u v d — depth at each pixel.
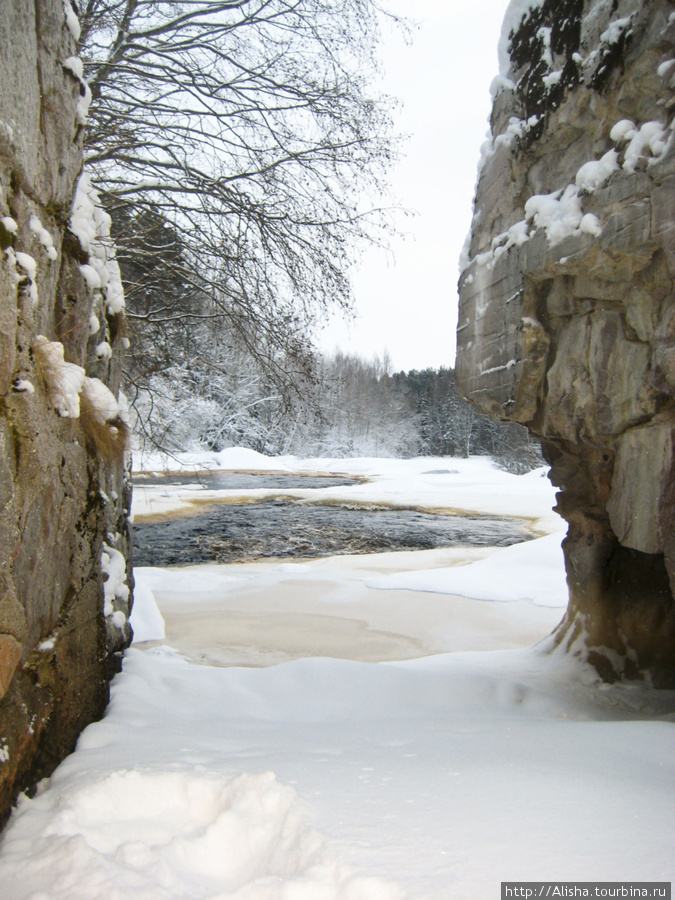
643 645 6.13
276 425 11.48
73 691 3.54
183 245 8.92
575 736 3.56
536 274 5.60
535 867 1.84
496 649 7.91
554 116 5.50
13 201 3.03
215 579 11.90
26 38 3.07
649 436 4.71
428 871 1.83
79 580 3.74
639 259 4.62
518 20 6.23
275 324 9.32
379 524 19.27
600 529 6.50
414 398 80.62
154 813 2.39
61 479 3.44
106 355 4.90
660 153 4.41
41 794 2.64
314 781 2.58
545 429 5.98
